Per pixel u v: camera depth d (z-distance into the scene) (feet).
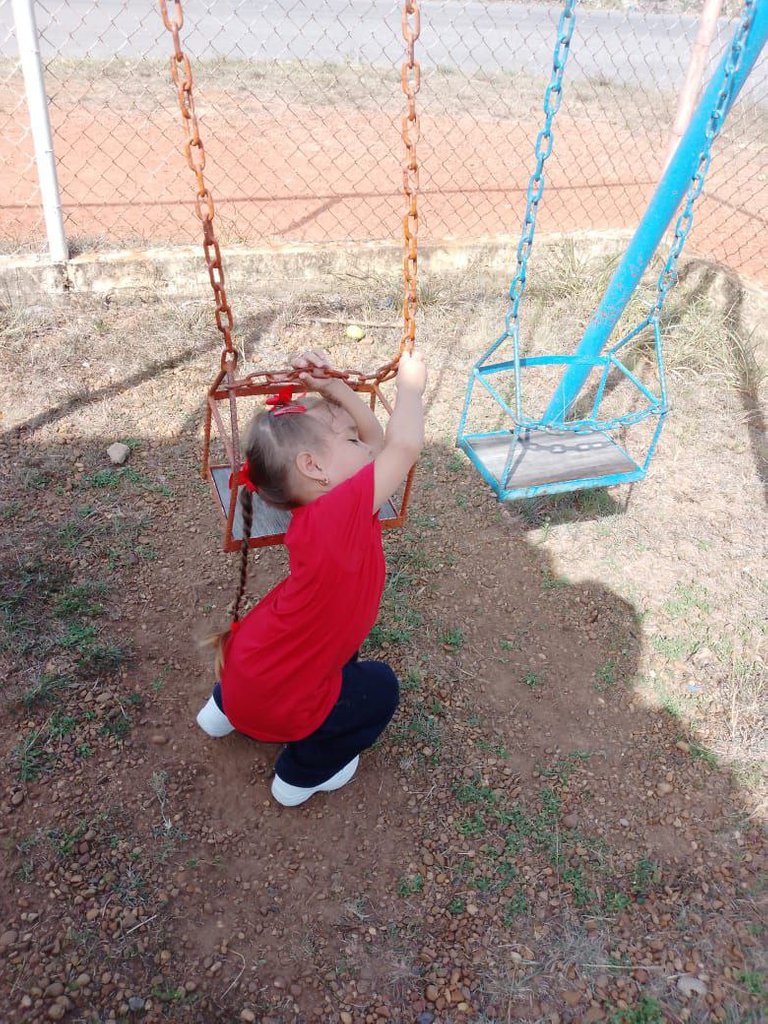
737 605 10.97
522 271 9.26
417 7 6.18
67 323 15.20
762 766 8.91
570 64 40.65
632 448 13.87
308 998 6.77
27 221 18.72
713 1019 6.82
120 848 7.61
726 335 16.22
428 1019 6.70
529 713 9.36
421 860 7.84
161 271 16.34
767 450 13.99
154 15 38.93
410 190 6.64
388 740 8.86
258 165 24.50
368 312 16.66
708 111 9.61
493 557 11.50
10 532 10.84
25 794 7.90
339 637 6.44
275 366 14.88
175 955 6.95
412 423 6.59
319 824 8.08
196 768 8.42
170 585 10.45
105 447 12.59
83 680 9.05
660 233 10.50
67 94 28.81
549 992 6.91
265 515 8.00
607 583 11.21
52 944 6.87
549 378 15.52
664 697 9.64
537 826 8.18
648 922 7.46
